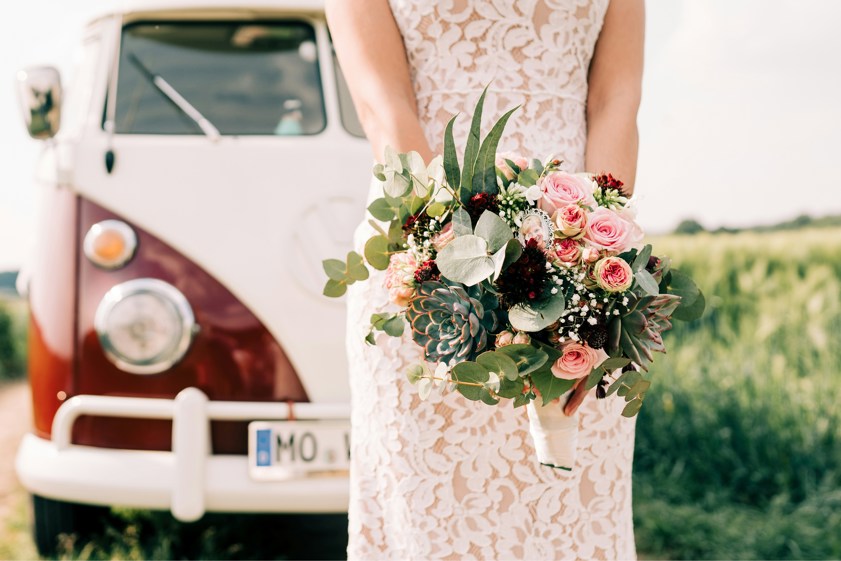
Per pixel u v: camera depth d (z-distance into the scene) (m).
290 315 3.02
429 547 1.69
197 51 3.53
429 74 1.73
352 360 1.82
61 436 2.98
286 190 3.12
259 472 2.88
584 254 1.36
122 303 2.95
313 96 3.50
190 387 2.96
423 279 1.41
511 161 1.48
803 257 5.86
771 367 4.66
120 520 3.67
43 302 3.07
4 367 10.52
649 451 4.60
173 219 3.04
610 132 1.74
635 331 1.38
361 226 1.81
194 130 3.37
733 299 5.41
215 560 3.33
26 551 3.41
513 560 1.69
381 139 1.70
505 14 1.71
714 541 3.64
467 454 1.70
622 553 1.77
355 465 1.80
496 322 1.40
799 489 4.12
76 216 3.05
